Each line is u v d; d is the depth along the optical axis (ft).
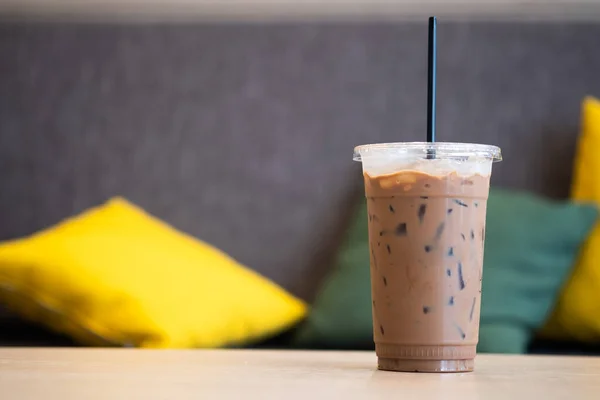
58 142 9.52
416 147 3.36
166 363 3.67
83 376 3.08
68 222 8.59
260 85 9.45
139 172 9.47
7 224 9.46
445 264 3.35
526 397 2.55
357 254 8.50
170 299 7.53
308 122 9.38
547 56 9.20
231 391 2.62
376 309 3.47
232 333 7.87
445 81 9.28
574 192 8.65
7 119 9.53
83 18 9.59
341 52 9.39
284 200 9.35
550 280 7.94
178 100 9.49
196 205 9.42
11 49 9.57
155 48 9.53
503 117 9.20
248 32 9.49
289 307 8.42
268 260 9.32
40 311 7.66
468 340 3.40
